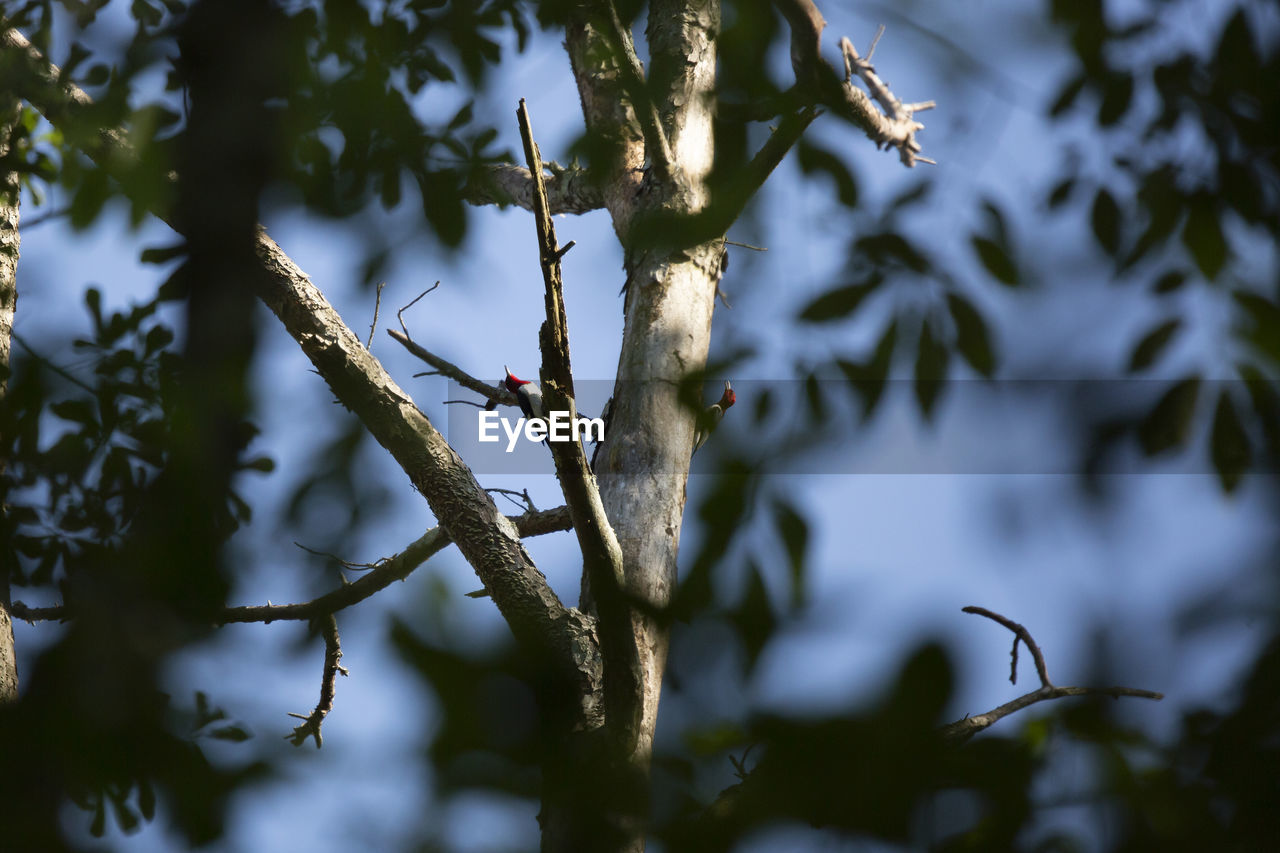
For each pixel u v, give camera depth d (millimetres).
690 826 975
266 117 1759
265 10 1776
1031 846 1053
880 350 1408
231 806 1060
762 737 956
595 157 1742
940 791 1027
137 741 1145
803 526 1211
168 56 1758
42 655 1259
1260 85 1481
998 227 1454
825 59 1600
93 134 1701
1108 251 1454
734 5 1617
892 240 1438
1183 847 1058
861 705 916
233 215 1757
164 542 1494
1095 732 1130
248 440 1775
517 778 943
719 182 1552
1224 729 1091
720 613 1088
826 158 1559
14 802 1124
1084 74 1489
